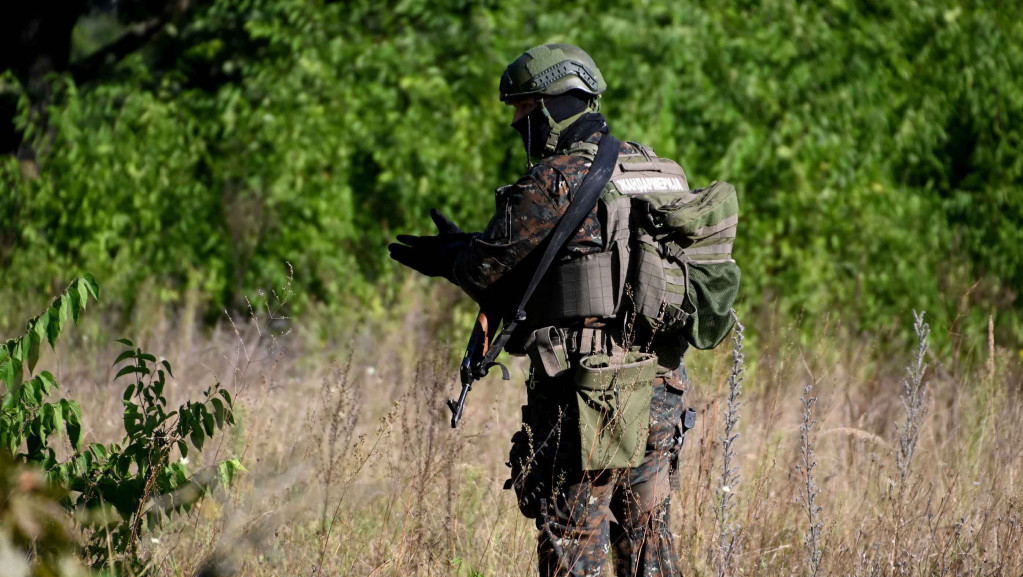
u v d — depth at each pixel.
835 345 14.83
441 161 20.83
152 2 29.08
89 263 21.22
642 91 20.00
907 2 22.00
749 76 20.39
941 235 21.00
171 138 22.34
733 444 10.39
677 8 20.61
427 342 15.80
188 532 8.30
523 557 8.12
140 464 7.02
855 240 20.05
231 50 24.53
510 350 6.74
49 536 4.52
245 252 21.00
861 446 10.64
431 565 7.58
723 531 6.87
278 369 14.83
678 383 6.88
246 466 9.00
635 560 6.92
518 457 6.78
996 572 7.89
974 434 11.59
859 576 7.65
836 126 20.69
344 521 8.17
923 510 9.00
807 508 7.72
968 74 21.67
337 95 21.64
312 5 22.80
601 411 6.31
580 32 20.44
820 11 21.62
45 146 22.64
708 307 6.39
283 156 21.30
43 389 6.88
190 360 15.52
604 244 6.35
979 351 16.70
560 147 6.62
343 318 19.00
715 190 6.52
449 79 21.41
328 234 21.02
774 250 20.20
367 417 12.14
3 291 20.66
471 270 6.50
